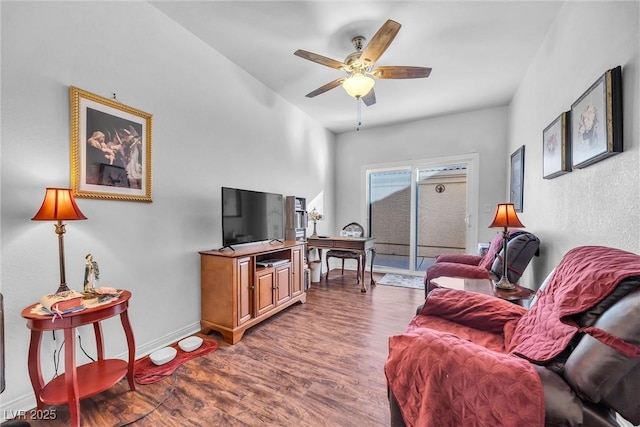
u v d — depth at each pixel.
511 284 1.99
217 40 2.59
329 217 5.30
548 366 0.91
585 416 0.76
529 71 2.95
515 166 3.48
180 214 2.42
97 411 1.52
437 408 0.91
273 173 3.66
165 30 2.28
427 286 2.66
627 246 1.32
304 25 2.35
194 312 2.53
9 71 1.48
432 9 2.13
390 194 5.14
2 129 1.46
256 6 2.14
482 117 4.23
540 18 2.22
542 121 2.54
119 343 1.99
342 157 5.46
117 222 1.96
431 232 4.81
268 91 3.53
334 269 5.32
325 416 1.49
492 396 0.83
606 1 1.50
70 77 1.71
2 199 1.47
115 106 1.93
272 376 1.84
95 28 1.83
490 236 4.22
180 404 1.58
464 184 4.56
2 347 0.98
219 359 2.06
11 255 1.50
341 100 3.92
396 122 4.84
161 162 2.26
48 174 1.62
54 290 1.64
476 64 2.92
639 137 1.24
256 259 2.83
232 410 1.53
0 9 1.45
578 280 1.05
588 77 1.70
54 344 1.67
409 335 1.07
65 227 1.68
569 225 1.95
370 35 2.46
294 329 2.58
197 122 2.57
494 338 1.40
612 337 0.76
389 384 1.06
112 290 1.64
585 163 1.67
